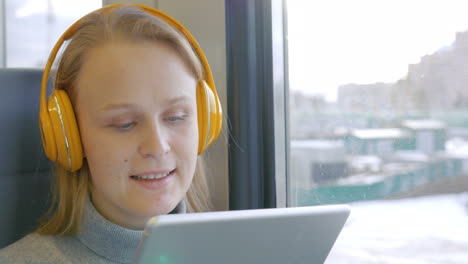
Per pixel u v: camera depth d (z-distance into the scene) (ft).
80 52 2.73
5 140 3.10
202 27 4.22
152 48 2.68
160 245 1.60
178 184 2.81
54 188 3.26
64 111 2.68
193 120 2.85
